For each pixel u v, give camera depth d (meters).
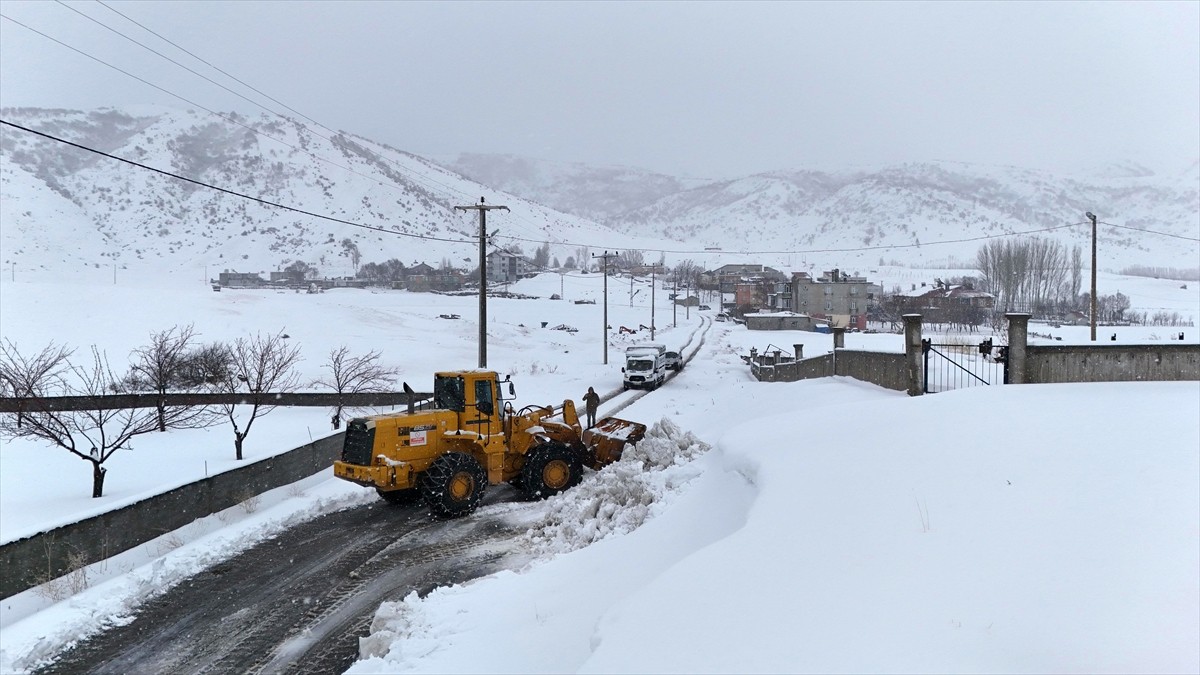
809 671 4.75
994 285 103.88
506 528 13.07
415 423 14.23
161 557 11.34
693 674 4.95
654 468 13.80
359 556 11.66
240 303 60.81
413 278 166.38
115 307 50.53
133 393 27.73
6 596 9.45
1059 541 6.04
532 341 68.88
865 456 9.45
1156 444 8.02
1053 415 9.88
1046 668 4.42
